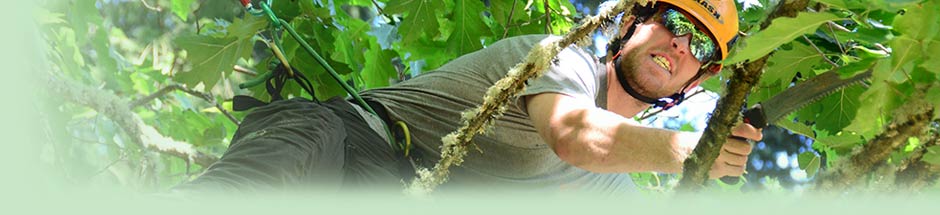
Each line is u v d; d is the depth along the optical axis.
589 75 2.52
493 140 2.51
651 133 2.20
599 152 2.22
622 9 1.87
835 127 2.73
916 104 1.57
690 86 2.71
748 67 1.56
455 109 2.56
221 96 3.91
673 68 2.65
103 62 3.36
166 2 4.36
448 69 2.65
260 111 2.42
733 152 1.89
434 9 3.23
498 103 1.99
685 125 3.64
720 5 2.65
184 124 3.59
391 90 2.70
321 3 3.41
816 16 1.55
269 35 3.16
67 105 2.72
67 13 3.16
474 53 2.67
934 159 1.61
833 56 2.54
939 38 1.60
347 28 3.52
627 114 2.77
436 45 3.57
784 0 1.61
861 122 1.74
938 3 1.59
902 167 1.64
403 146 2.55
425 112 2.59
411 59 3.59
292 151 2.16
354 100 2.66
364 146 2.46
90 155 2.73
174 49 3.82
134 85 3.69
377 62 3.54
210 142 3.55
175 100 3.76
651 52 2.65
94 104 2.03
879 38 1.82
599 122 2.26
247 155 2.12
